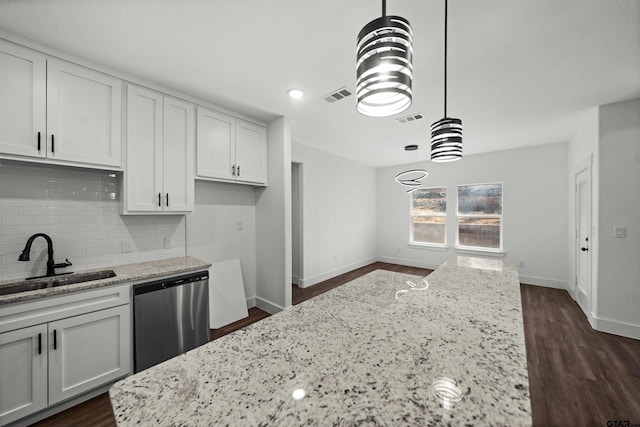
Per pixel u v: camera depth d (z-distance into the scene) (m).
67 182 2.20
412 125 3.53
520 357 0.79
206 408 0.62
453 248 5.53
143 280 2.14
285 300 3.28
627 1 1.47
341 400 0.63
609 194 2.85
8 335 1.59
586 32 1.73
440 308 1.21
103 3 1.51
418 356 0.80
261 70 2.22
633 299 2.77
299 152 4.51
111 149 2.16
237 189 3.48
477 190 5.30
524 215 4.69
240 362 0.83
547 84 2.42
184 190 2.60
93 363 1.89
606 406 1.84
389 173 6.54
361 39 0.92
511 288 1.53
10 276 1.96
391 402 0.61
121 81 2.24
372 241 6.55
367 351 0.84
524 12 1.57
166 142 2.49
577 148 3.77
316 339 0.99
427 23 1.66
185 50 1.95
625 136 2.76
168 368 0.79
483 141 4.28
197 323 2.45
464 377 0.70
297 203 4.83
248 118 3.19
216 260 3.26
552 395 1.96
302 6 1.55
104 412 1.81
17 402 1.62
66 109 1.96
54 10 1.56
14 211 1.98
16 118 1.77
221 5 1.54
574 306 3.64
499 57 2.01
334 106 2.93
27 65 1.81
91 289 1.88
